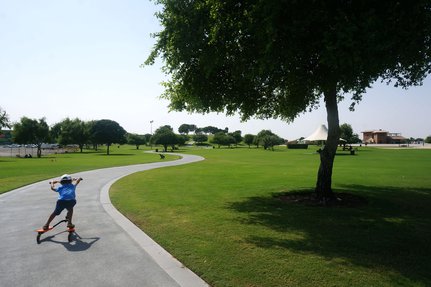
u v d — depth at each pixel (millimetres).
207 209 9922
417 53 8148
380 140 138250
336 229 7512
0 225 8328
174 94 13094
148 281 4863
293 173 21031
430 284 4586
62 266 5492
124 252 6164
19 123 61219
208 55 9352
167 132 87188
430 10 7719
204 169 24922
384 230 7391
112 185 15773
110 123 72125
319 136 60781
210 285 4684
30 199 11938
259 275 4926
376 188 13836
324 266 5258
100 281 4883
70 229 7156
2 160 39531
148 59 11078
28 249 6406
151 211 9688
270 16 7441
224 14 8898
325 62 7594
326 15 7570
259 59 8477
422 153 49969
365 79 8805
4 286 4730
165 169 25219
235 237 6957
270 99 14258
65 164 30938
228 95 12203
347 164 28312
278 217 8781
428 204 10375
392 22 7586
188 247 6312
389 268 5164
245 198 11820
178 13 9672
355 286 4543
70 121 86250
